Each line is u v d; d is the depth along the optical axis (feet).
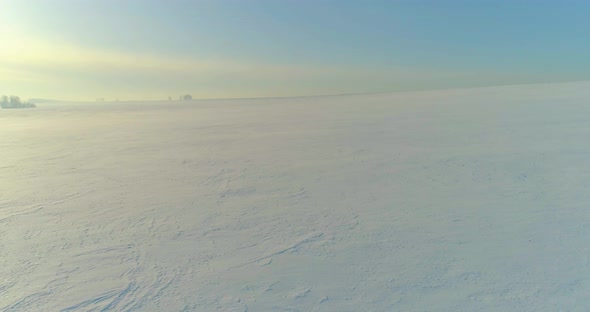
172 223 13.16
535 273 8.84
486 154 22.00
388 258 9.97
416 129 34.19
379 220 12.73
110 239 11.84
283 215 13.62
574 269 8.91
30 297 8.61
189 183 18.95
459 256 9.88
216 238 11.72
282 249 10.78
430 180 17.43
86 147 33.94
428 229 11.76
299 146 28.84
